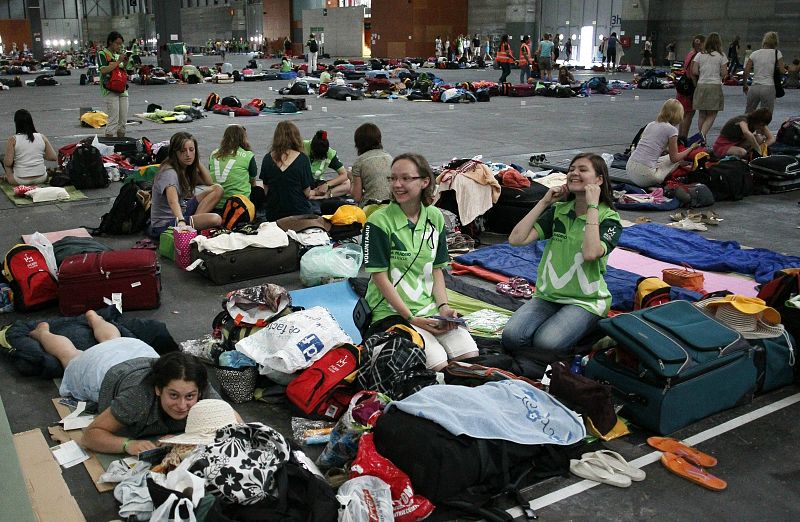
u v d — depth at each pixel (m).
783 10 32.53
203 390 3.65
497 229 7.95
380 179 7.68
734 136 10.33
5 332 4.78
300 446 3.77
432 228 4.50
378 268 4.38
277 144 7.30
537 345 4.57
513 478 3.44
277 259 6.49
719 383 4.07
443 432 3.31
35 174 9.81
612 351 4.23
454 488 3.25
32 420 4.05
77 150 9.88
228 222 7.23
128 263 5.56
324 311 4.41
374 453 3.35
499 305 5.69
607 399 3.86
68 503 3.26
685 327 4.14
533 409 3.68
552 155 12.45
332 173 11.00
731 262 6.48
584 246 4.48
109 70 13.74
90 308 5.52
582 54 41.69
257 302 4.72
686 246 7.08
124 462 3.53
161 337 4.77
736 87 28.00
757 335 4.39
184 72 30.34
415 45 46.66
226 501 2.92
